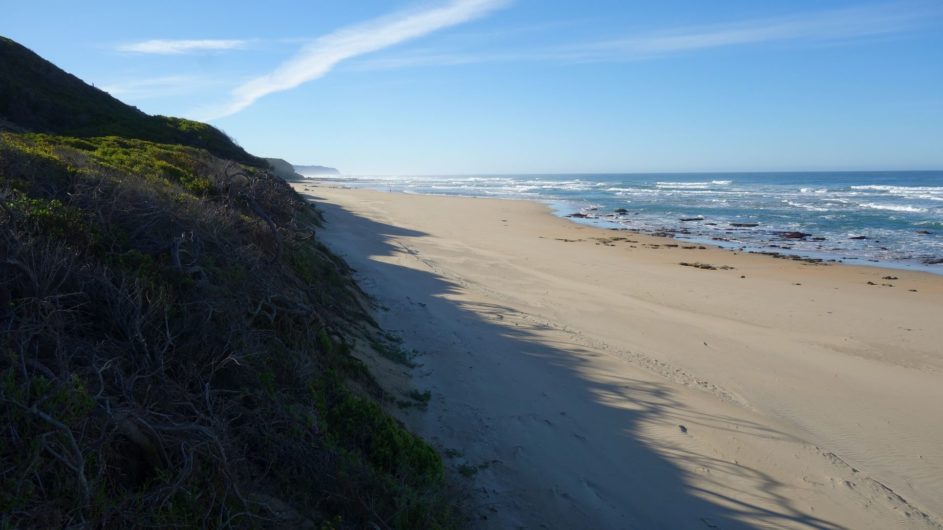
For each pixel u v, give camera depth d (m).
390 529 4.08
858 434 7.46
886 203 48.59
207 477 3.56
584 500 5.44
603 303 13.83
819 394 8.73
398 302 11.66
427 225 29.53
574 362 9.20
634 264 20.09
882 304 15.14
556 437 6.59
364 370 6.81
